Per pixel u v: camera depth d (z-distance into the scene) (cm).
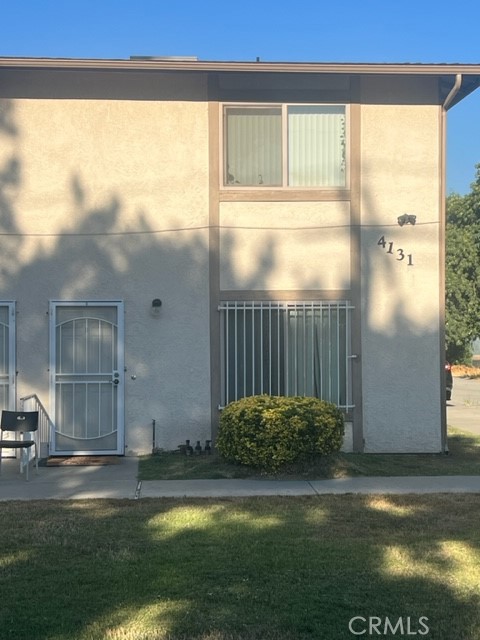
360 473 977
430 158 1162
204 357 1135
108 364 1130
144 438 1127
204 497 838
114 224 1133
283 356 1143
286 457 943
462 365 4122
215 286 1135
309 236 1148
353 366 1147
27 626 466
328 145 1155
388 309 1153
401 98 1160
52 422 1116
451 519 731
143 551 620
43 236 1125
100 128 1132
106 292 1130
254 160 1150
